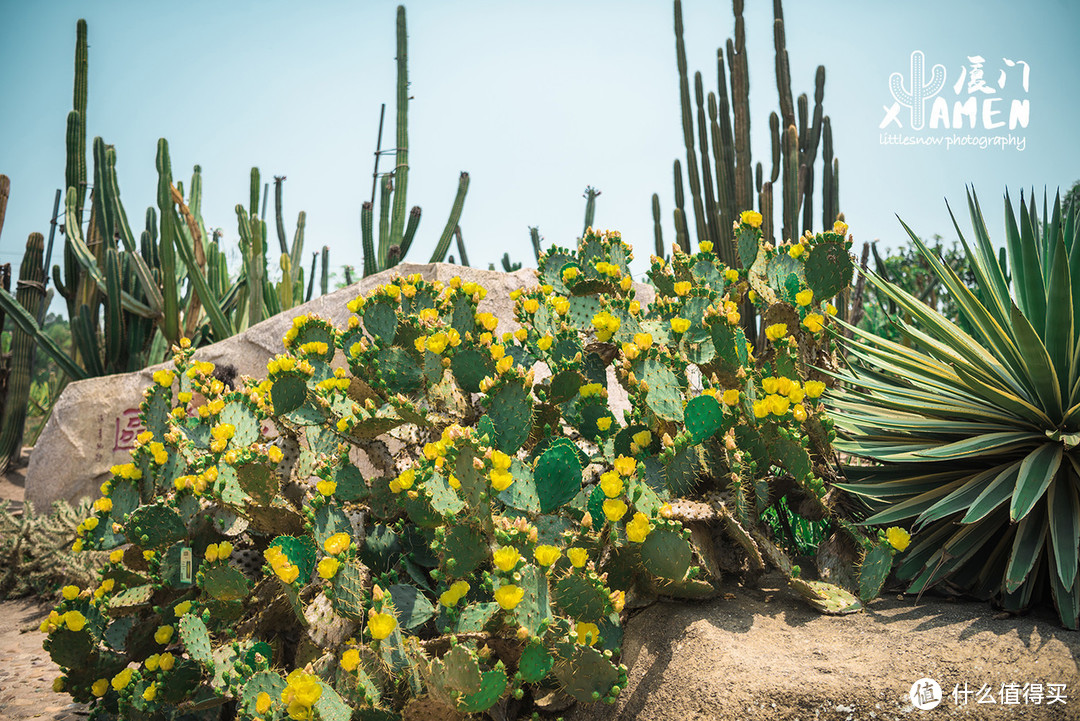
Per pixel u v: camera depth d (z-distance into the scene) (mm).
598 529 2408
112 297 8656
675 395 2602
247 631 2477
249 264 8703
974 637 2141
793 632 2273
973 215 3295
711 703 2025
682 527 2375
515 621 1873
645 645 2342
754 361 3152
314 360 2979
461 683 1788
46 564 5332
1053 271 2529
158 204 8305
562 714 2318
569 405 2916
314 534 2389
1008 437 2574
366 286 5305
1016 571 2230
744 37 8328
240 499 2533
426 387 2846
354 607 2094
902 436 2881
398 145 8844
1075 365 2555
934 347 2879
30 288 10031
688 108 8562
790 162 7879
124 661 2711
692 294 2977
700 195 8562
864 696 1967
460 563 2156
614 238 3424
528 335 3082
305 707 1813
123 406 6883
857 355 3172
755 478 2566
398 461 2957
